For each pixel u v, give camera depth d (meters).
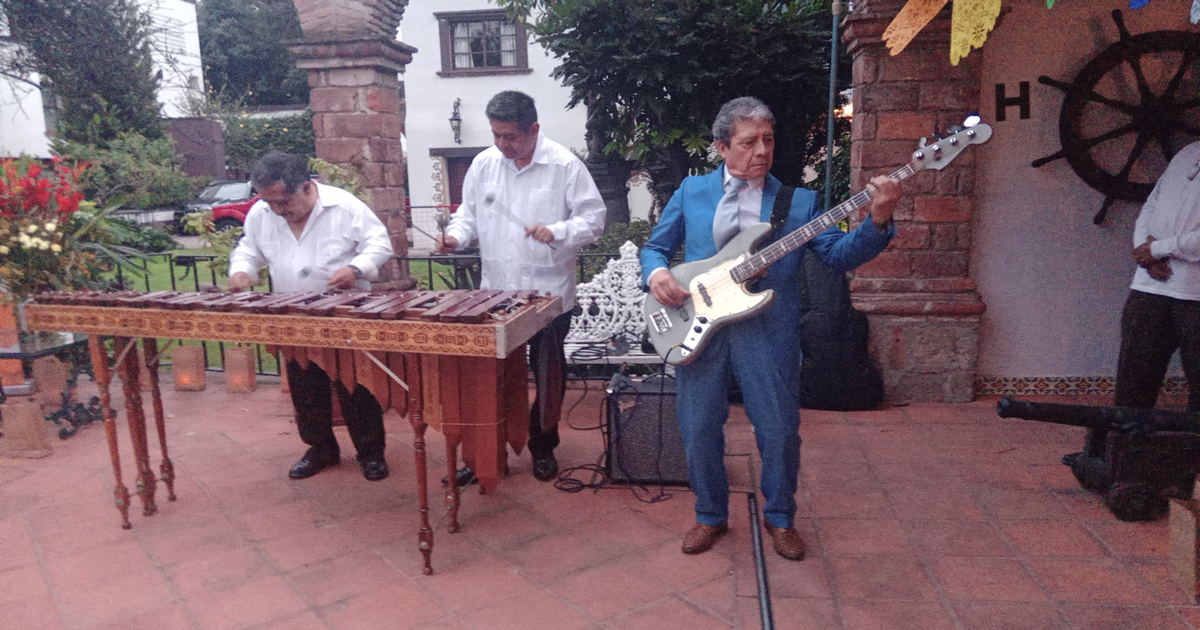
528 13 9.09
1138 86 4.14
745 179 2.53
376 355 2.67
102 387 2.94
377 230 3.43
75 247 4.62
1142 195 4.21
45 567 2.75
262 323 2.63
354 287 3.35
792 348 2.59
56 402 4.48
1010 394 4.60
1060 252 4.42
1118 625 2.32
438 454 3.87
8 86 15.20
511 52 15.25
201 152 19.23
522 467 3.69
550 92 15.12
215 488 3.45
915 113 4.29
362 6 4.66
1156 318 3.07
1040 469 3.52
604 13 6.63
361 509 3.24
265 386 5.11
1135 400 3.21
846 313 4.37
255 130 21.31
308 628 2.38
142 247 8.84
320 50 4.71
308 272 3.39
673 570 2.71
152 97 14.94
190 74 19.94
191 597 2.56
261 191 3.11
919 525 3.00
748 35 6.45
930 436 3.97
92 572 2.72
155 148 14.14
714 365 2.62
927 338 4.47
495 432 2.69
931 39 4.20
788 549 2.75
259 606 2.51
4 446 3.96
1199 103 4.06
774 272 2.56
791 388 2.60
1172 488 2.92
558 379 3.43
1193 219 2.91
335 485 3.49
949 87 4.25
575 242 3.33
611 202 8.35
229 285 3.26
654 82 6.54
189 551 2.87
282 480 3.54
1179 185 2.97
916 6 3.12
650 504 3.26
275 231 3.40
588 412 4.54
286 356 2.81
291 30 30.23
